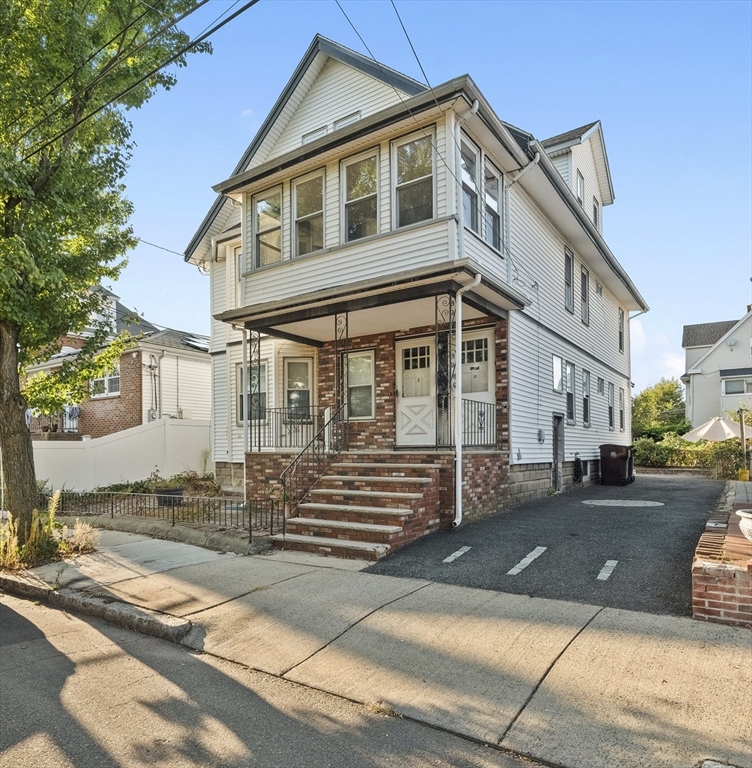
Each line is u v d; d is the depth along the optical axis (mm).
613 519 8750
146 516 10328
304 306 10344
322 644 4516
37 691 3949
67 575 6832
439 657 4117
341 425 11609
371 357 11992
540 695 3506
